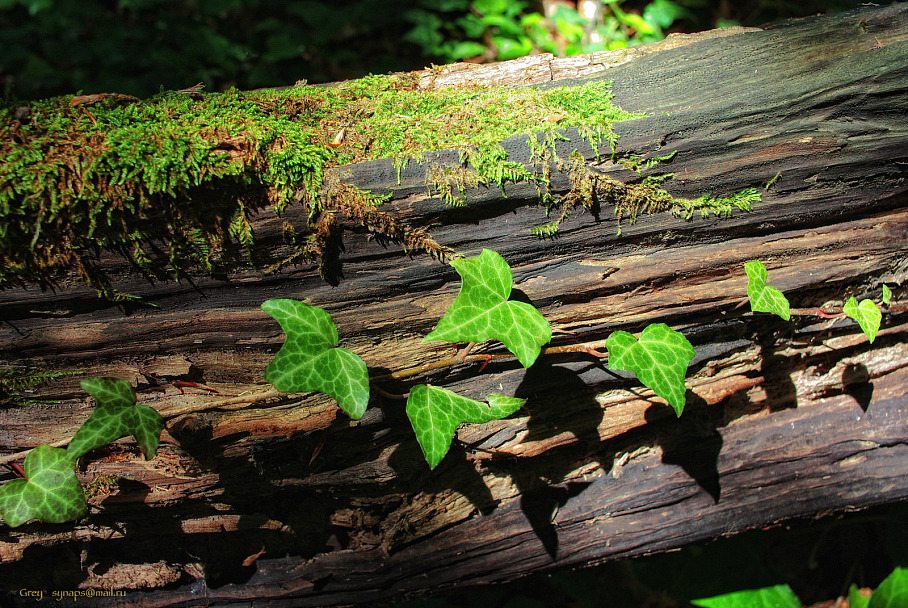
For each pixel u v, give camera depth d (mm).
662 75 622
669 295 625
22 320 603
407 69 1052
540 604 695
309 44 1038
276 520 631
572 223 614
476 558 640
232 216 597
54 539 620
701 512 645
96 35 1006
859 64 611
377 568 636
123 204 586
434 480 630
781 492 646
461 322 589
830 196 622
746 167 613
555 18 1087
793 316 633
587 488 642
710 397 637
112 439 589
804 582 724
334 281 614
